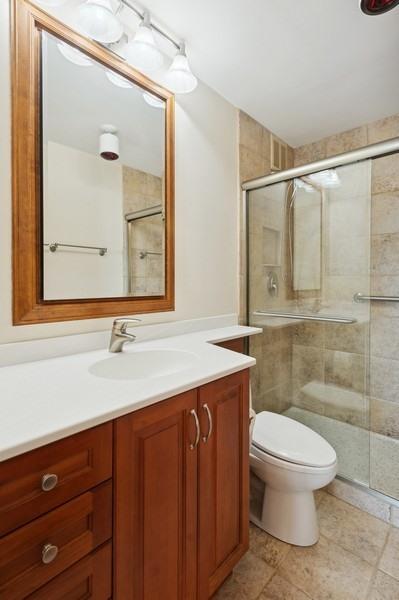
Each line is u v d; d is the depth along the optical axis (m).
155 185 1.33
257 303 1.89
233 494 1.02
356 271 1.71
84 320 1.09
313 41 1.26
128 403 0.66
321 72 1.46
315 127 1.98
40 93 0.96
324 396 1.95
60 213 1.03
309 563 1.16
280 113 1.82
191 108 1.48
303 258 1.88
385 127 1.87
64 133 1.04
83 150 1.09
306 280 1.89
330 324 1.92
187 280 1.49
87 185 1.11
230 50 1.31
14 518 0.51
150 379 0.82
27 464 0.52
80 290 1.09
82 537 0.60
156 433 0.74
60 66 1.02
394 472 1.65
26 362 0.94
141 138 1.27
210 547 0.92
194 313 1.54
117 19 0.98
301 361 2.09
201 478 0.88
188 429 0.83
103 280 1.16
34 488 0.53
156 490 0.75
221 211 1.68
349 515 1.42
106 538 0.64
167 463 0.77
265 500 1.34
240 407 1.04
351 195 1.66
